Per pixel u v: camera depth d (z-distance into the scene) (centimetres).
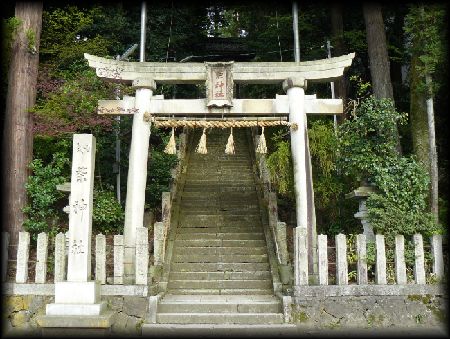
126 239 866
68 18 1235
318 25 1567
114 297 780
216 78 910
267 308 794
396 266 795
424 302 779
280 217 1234
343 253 793
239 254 1029
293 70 916
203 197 1298
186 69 916
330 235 1060
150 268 868
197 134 1834
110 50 1536
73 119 1007
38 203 959
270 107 914
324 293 773
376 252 795
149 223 1196
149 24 1702
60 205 1074
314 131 1061
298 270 791
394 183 855
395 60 1442
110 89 1049
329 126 1116
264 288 926
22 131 999
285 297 775
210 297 866
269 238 1055
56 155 1023
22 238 802
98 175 1202
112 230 1055
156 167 1265
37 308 770
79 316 700
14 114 1002
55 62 1223
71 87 1016
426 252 844
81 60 1205
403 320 769
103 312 736
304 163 891
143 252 800
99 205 1029
